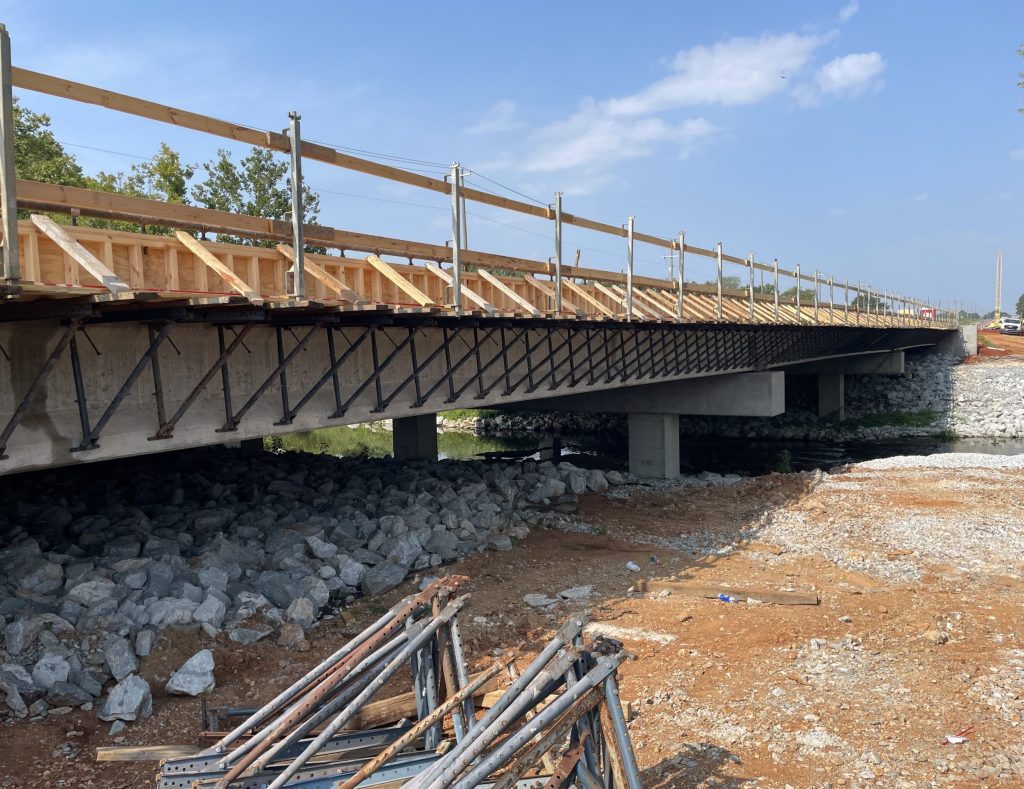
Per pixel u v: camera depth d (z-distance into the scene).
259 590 11.43
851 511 19.09
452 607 6.38
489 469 21.98
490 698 7.18
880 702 8.34
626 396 28.00
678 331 23.56
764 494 21.83
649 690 8.86
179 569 11.22
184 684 8.71
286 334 12.38
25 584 10.10
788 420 45.97
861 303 44.00
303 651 10.08
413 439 26.05
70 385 9.35
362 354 14.14
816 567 14.30
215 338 11.21
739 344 28.16
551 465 22.69
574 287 19.34
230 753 5.99
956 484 22.42
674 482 24.55
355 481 18.81
